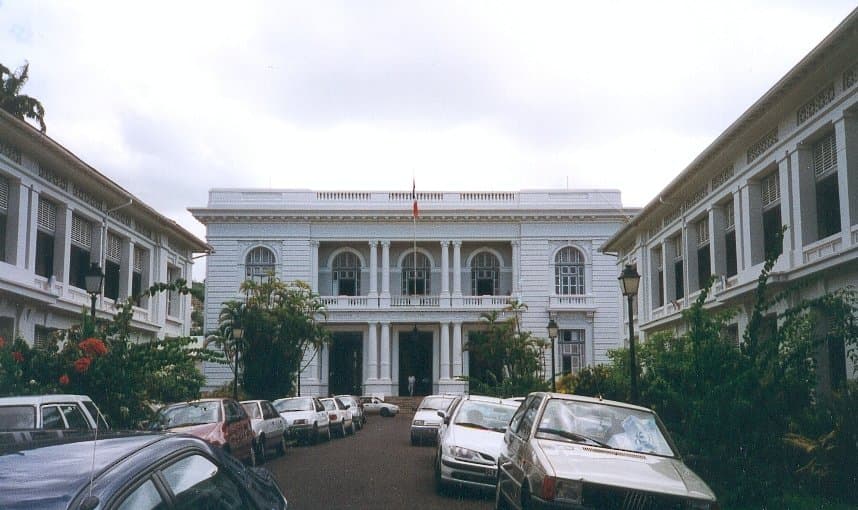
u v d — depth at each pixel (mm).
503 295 56969
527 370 39219
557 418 9445
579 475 7754
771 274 20109
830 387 18500
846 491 12523
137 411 15727
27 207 23188
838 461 12805
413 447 24516
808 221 19922
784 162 20922
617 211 55500
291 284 38438
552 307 55125
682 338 13305
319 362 55062
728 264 25938
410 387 55375
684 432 12586
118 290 30734
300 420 25094
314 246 56031
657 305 33844
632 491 7629
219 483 4566
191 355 17031
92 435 4352
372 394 51281
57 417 9461
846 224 17781
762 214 23125
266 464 18812
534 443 8867
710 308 25578
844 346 17906
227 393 34844
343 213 55656
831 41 16828
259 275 55812
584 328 55344
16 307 22766
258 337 34250
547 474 7809
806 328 13469
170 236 35750
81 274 27500
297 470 17328
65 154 23734
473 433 13766
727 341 12602
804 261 19734
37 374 14828
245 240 55875
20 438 4254
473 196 56812
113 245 30344
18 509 3180
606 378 24375
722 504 11141
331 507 11867
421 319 55375
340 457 20781
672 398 12719
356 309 55125
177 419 15617
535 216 55938
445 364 54969
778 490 11664
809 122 19516
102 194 27906
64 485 3398
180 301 38031
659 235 32500
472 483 12953
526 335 41719
